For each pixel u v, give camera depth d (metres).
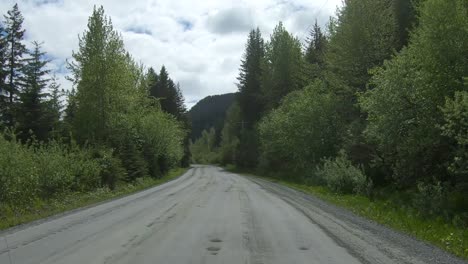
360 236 9.98
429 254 8.23
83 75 32.22
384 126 17.75
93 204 18.00
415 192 18.61
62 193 19.91
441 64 16.38
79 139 32.41
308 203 18.17
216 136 144.38
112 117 33.38
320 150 35.34
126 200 19.50
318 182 30.02
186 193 23.02
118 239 9.20
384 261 7.42
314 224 11.72
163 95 89.94
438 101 16.39
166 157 50.19
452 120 13.71
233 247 8.40
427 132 16.70
